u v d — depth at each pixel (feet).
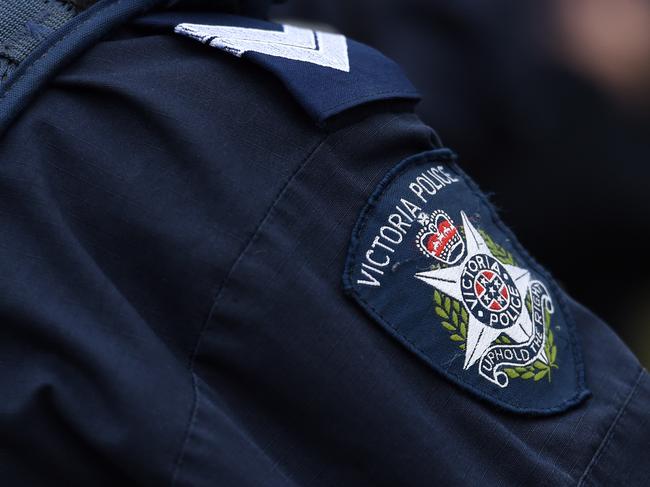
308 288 6.17
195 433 5.75
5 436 5.81
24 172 6.04
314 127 6.57
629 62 16.38
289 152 6.47
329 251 6.32
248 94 6.61
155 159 6.30
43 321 5.80
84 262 5.98
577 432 6.77
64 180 6.19
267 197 6.27
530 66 15.99
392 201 6.61
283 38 7.36
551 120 16.34
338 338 6.15
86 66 6.50
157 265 6.15
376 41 15.72
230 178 6.26
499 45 15.69
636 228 18.06
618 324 20.90
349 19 15.74
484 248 6.90
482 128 16.08
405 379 6.23
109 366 5.73
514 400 6.53
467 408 6.32
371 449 6.13
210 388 6.08
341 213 6.45
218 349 6.09
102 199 6.19
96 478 5.94
